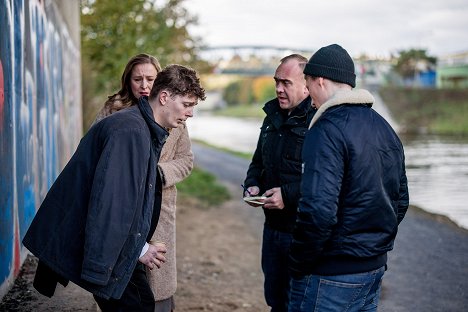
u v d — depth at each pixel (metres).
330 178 2.70
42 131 5.94
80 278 2.67
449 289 6.20
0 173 3.75
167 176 3.53
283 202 3.60
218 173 20.19
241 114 106.56
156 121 2.88
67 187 2.73
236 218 11.15
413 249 8.10
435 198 14.34
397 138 2.92
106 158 2.63
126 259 2.69
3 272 3.88
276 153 3.74
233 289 6.35
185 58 20.89
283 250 3.78
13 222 4.23
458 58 77.25
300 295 2.93
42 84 6.03
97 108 17.39
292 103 3.66
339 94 2.84
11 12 4.23
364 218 2.77
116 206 2.61
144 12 17.84
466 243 8.52
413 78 73.19
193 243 8.74
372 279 2.88
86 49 17.30
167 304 3.72
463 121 54.81
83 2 17.06
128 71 3.73
